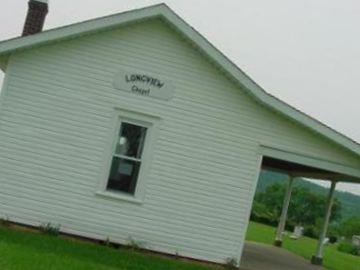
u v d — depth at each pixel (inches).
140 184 677.3
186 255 680.4
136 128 684.1
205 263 681.6
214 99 688.4
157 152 681.0
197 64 687.1
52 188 669.3
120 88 678.5
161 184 680.4
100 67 677.3
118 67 679.1
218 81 689.0
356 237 2015.3
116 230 672.4
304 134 699.4
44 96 671.1
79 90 674.8
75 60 674.8
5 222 661.3
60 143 671.8
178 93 684.7
